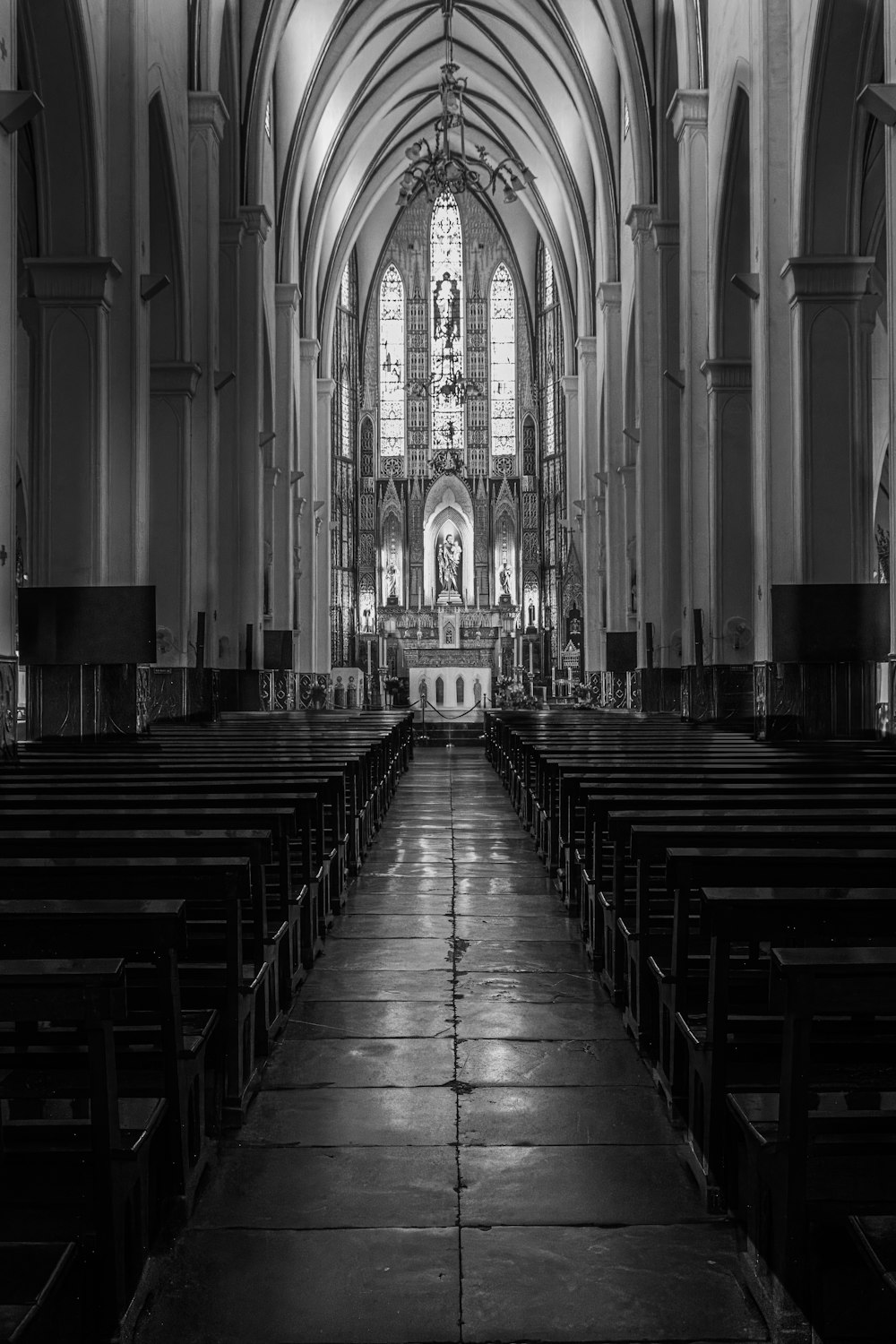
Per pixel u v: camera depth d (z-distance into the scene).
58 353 12.68
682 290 18.25
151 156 16.05
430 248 47.34
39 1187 2.92
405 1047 5.06
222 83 21.61
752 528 17.06
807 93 12.98
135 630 12.23
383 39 30.38
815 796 5.62
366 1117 4.23
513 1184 3.67
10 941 2.92
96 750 10.22
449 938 7.27
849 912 3.02
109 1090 2.65
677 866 3.54
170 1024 3.25
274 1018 5.16
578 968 6.48
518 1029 5.33
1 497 9.37
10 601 9.61
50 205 12.66
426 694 39.56
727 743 11.41
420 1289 3.04
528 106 33.22
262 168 22.88
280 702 25.50
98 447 12.66
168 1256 3.21
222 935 4.83
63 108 12.48
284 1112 4.27
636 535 23.72
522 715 22.92
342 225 36.19
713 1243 3.30
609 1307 2.96
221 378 18.28
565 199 33.38
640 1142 4.01
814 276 13.38
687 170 17.95
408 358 47.75
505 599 46.88
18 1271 2.51
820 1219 2.79
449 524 47.72
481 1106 4.35
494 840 12.06
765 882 3.54
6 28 9.52
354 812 9.68
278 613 27.09
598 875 6.46
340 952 6.90
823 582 13.45
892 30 9.58
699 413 18.14
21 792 5.93
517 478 47.53
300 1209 3.49
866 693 13.45
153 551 16.75
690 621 18.08
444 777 21.11
